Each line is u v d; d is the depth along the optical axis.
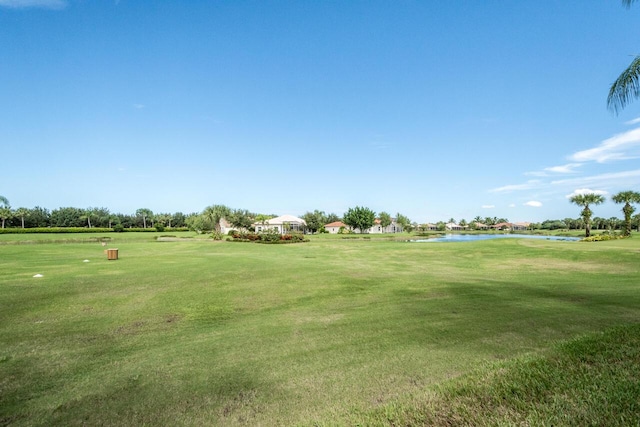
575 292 9.54
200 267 14.72
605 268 15.27
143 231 87.06
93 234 70.44
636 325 5.43
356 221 78.81
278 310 7.92
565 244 26.06
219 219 75.88
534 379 3.49
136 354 5.22
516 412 2.88
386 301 8.68
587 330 5.96
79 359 5.04
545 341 5.41
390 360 4.76
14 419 3.49
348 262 18.12
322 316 7.34
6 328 6.53
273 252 25.33
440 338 5.67
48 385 4.21
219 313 7.67
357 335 5.95
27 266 15.01
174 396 3.90
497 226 142.75
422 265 16.91
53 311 7.74
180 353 5.23
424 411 3.03
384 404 3.48
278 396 3.84
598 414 2.76
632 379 3.35
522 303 8.20
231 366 4.70
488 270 14.93
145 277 12.07
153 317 7.34
